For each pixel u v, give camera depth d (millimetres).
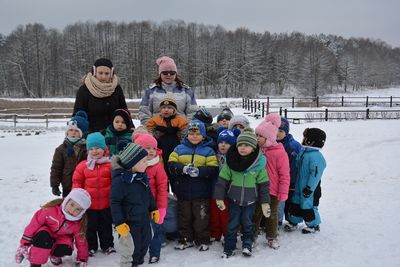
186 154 4996
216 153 5262
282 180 4957
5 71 88125
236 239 4785
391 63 119375
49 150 13844
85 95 5461
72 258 4621
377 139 13820
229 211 4797
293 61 92875
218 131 5688
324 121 20438
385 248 4898
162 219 4543
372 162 10844
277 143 5105
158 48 89062
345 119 21203
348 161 11070
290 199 5559
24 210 6480
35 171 10180
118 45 92938
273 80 91438
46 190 7977
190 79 87938
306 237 5328
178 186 5020
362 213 6336
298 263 4500
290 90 90375
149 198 4363
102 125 5512
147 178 4344
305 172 5383
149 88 6070
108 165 4691
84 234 4363
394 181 8688
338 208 6668
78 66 88812
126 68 84438
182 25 102750
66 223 4223
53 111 32281
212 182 5059
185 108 6082
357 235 5363
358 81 103438
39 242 4070
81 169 4676
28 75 85812
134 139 4773
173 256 4715
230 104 46781
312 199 5426
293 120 20188
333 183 8641
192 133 4988
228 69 85375
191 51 89625
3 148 14273
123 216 4145
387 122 18375
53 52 89312
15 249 4844
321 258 4633
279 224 5750
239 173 4688
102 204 4660
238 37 95000
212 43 92625
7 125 22672
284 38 120688
